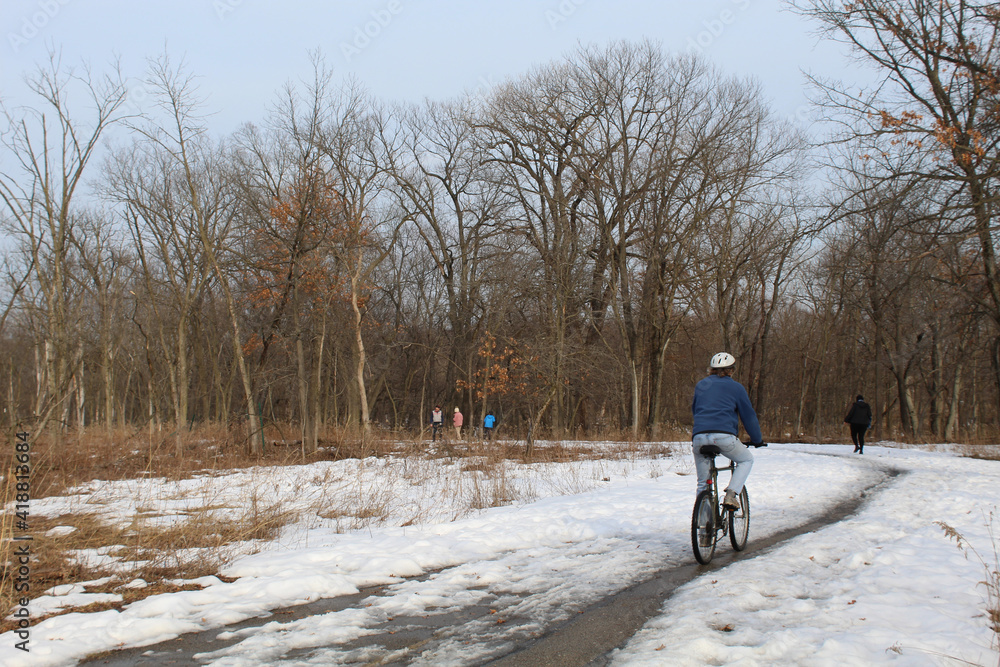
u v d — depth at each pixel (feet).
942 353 108.17
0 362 133.90
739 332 130.82
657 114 112.68
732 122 106.93
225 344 136.05
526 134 122.62
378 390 143.54
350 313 101.09
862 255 52.65
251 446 72.64
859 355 129.80
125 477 50.65
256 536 28.40
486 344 119.85
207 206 99.86
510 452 70.74
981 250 53.98
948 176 48.52
